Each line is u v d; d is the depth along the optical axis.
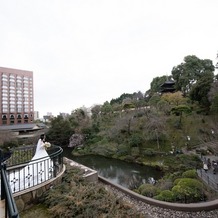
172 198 7.43
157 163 17.53
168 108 26.27
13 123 52.34
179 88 35.00
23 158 7.87
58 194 4.41
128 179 13.96
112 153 23.17
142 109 26.84
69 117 39.25
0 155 3.42
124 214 4.46
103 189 5.55
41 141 6.41
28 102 57.22
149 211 6.13
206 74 27.03
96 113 38.84
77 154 25.80
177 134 22.55
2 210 2.73
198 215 5.93
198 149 18.58
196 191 7.82
